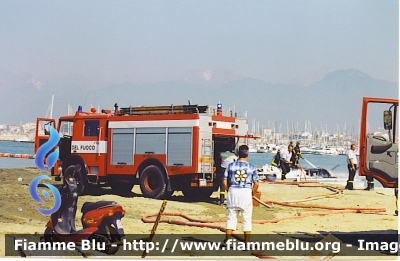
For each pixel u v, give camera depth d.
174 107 19.28
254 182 11.69
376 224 15.62
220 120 19.23
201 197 20.42
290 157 28.62
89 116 20.34
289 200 20.75
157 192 18.94
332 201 21.02
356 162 25.83
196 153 18.55
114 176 19.81
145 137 19.36
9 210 15.58
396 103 14.32
